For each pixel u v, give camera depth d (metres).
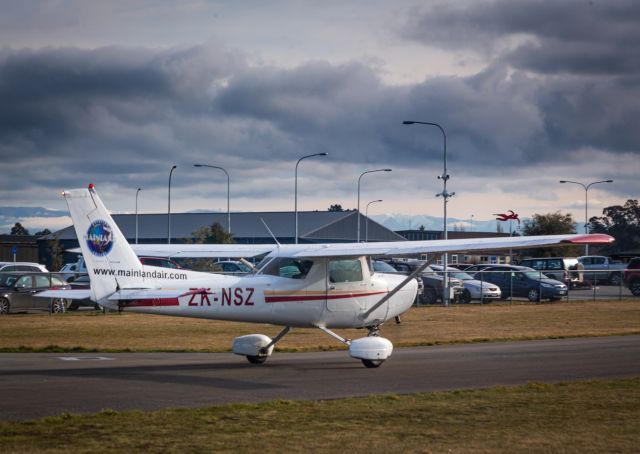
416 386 17.42
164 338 29.02
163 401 15.28
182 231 118.06
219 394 16.20
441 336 29.89
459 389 16.97
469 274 55.31
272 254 20.80
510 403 15.15
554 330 32.44
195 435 12.24
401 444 11.80
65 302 42.16
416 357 23.14
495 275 54.34
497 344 27.25
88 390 16.56
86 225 18.67
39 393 16.11
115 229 18.97
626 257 84.06
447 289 49.03
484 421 13.46
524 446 11.72
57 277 42.78
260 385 17.47
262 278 20.33
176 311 19.55
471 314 40.72
